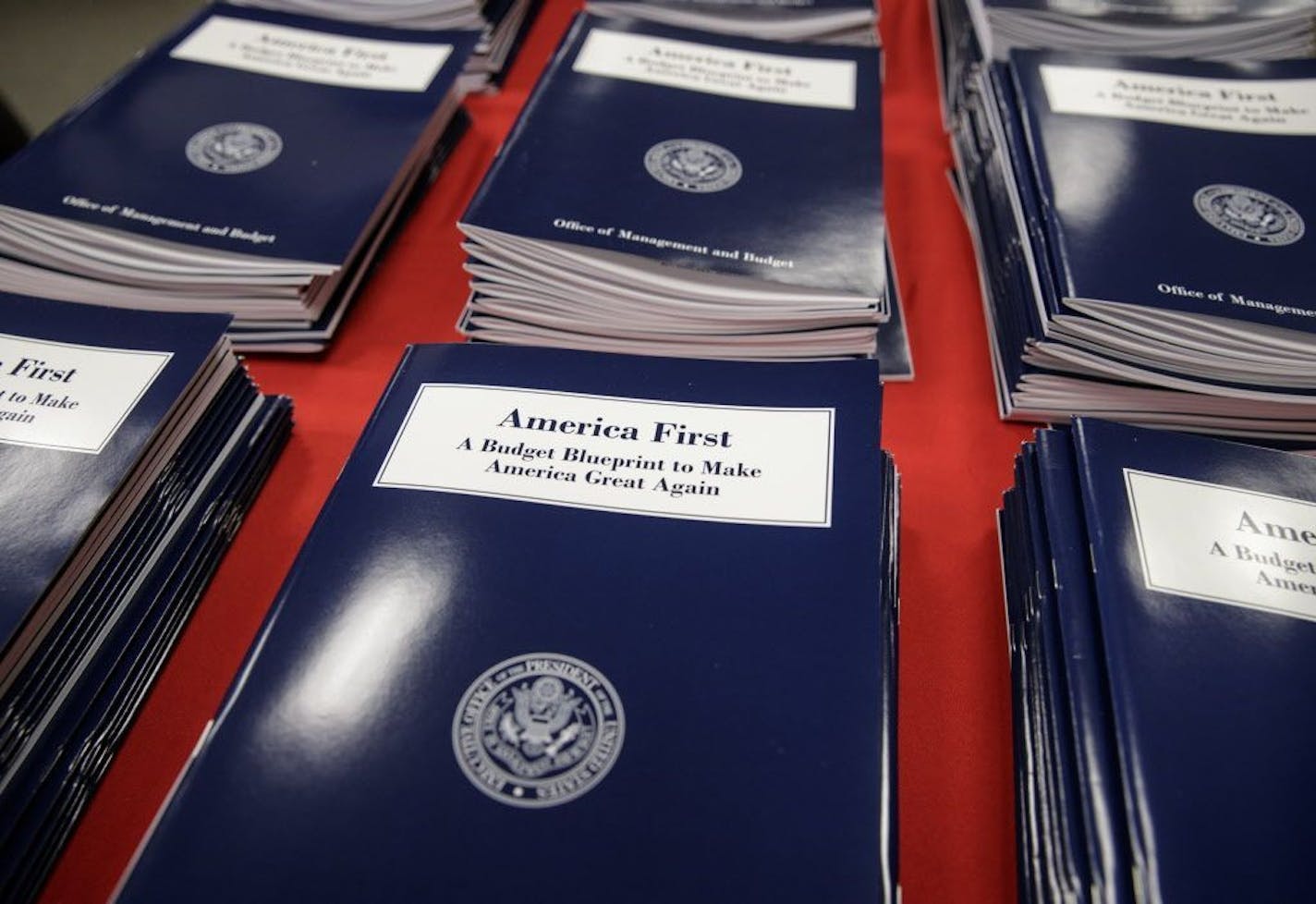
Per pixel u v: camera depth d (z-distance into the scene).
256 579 0.56
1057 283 0.60
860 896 0.36
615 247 0.61
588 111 0.75
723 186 0.68
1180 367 0.58
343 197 0.69
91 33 1.74
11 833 0.42
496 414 0.52
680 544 0.47
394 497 0.49
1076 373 0.61
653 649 0.43
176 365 0.53
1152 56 0.80
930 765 0.49
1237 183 0.67
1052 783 0.41
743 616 0.44
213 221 0.65
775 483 0.49
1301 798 0.38
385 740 0.40
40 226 0.65
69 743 0.45
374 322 0.73
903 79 1.04
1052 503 0.49
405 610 0.44
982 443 0.65
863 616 0.44
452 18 0.92
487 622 0.44
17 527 0.45
